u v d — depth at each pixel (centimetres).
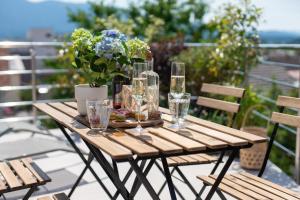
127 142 196
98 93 246
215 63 502
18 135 500
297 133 371
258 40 497
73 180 357
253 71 504
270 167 401
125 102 248
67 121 239
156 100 238
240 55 498
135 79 218
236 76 507
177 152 184
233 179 248
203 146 188
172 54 554
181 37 587
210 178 250
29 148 369
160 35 797
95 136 207
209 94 496
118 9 1487
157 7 1509
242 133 211
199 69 525
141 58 248
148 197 321
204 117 488
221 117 460
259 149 386
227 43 499
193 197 323
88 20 1448
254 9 495
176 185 348
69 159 415
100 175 371
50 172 378
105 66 238
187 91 533
